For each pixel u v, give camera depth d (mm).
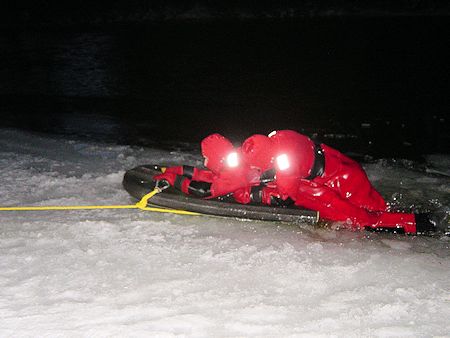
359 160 8461
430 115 11422
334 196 5266
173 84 14688
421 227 5270
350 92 13586
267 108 12086
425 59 17531
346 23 27531
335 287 4129
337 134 10070
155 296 3975
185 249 4793
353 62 17344
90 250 4734
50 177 6863
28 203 5984
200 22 30219
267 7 32125
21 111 11734
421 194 6457
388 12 30266
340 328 3566
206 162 5395
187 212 5523
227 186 5391
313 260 4594
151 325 3576
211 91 13898
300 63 17391
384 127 10523
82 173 7129
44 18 32219
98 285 4141
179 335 3459
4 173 7039
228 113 11648
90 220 5484
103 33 26266
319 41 21781
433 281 4223
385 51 19000
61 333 3486
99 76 15812
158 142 9391
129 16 32406
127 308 3799
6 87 14305
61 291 4047
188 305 3848
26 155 7969
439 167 7707
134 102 12711
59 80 15180
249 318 3678
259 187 5488
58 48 21297
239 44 21609
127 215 5641
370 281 4219
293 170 4949
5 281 4199
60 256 4637
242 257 4637
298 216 5250
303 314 3738
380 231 5285
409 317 3701
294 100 12852
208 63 17641
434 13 29906
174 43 22328
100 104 12555
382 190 6562
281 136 5070
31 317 3682
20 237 5059
